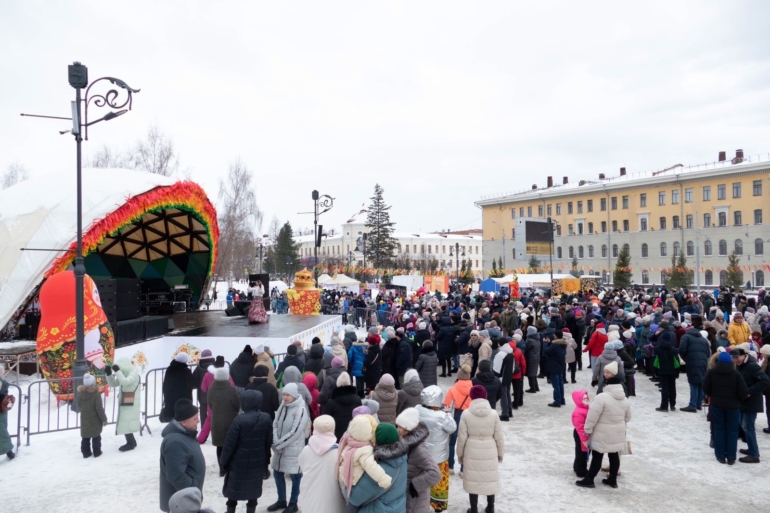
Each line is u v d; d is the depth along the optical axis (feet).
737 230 198.90
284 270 277.03
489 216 293.02
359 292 121.29
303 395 24.59
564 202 256.93
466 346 51.42
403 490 16.08
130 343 48.37
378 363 40.65
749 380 28.45
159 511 22.09
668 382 38.75
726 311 85.97
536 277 133.80
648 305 74.23
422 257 381.40
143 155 130.72
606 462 28.50
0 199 56.44
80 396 28.48
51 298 41.65
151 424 34.83
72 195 51.78
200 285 95.30
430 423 21.57
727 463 28.02
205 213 74.64
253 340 51.55
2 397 27.78
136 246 85.87
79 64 38.34
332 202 92.68
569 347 48.93
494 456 21.52
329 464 17.02
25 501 23.11
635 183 227.61
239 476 20.04
